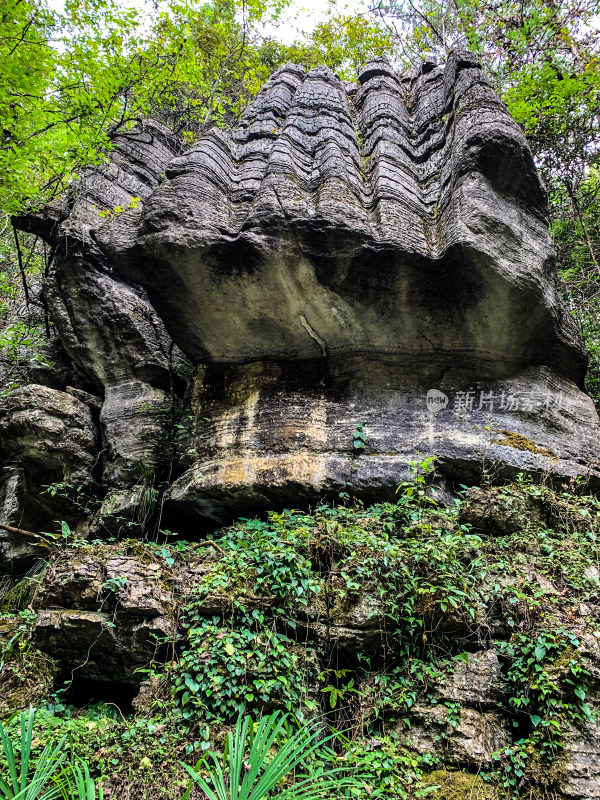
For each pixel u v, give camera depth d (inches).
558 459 232.2
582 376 271.0
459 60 275.7
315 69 334.0
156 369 301.7
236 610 176.9
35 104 274.7
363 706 164.4
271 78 349.1
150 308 318.7
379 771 147.0
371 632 173.9
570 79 348.2
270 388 252.1
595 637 163.2
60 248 309.4
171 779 143.3
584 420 253.4
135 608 177.3
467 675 165.9
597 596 177.5
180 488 250.4
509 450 225.5
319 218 218.8
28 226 323.0
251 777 112.0
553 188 396.2
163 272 227.6
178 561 206.1
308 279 226.7
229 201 245.1
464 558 191.0
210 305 237.0
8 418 286.2
